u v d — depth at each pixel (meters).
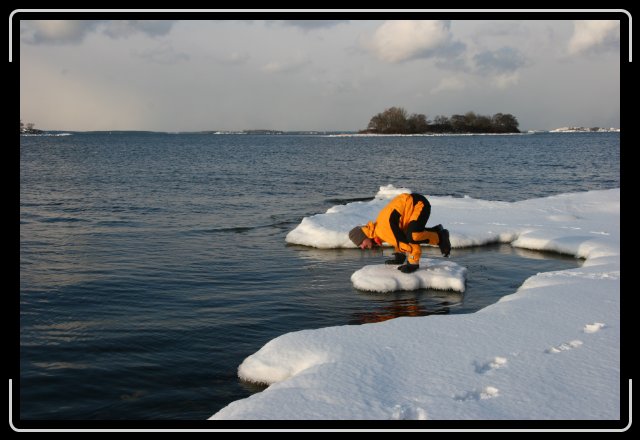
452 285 8.53
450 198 17.38
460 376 4.59
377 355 5.08
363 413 3.99
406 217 8.64
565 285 7.50
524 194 23.38
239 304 7.76
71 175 30.19
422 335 5.58
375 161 46.91
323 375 4.65
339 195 22.36
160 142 122.19
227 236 13.07
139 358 5.81
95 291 8.29
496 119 190.25
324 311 7.47
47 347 6.09
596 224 13.22
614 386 4.34
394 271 8.84
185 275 9.34
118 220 15.13
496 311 6.35
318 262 10.41
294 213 17.08
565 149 69.88
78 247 11.50
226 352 6.00
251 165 41.16
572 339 5.40
